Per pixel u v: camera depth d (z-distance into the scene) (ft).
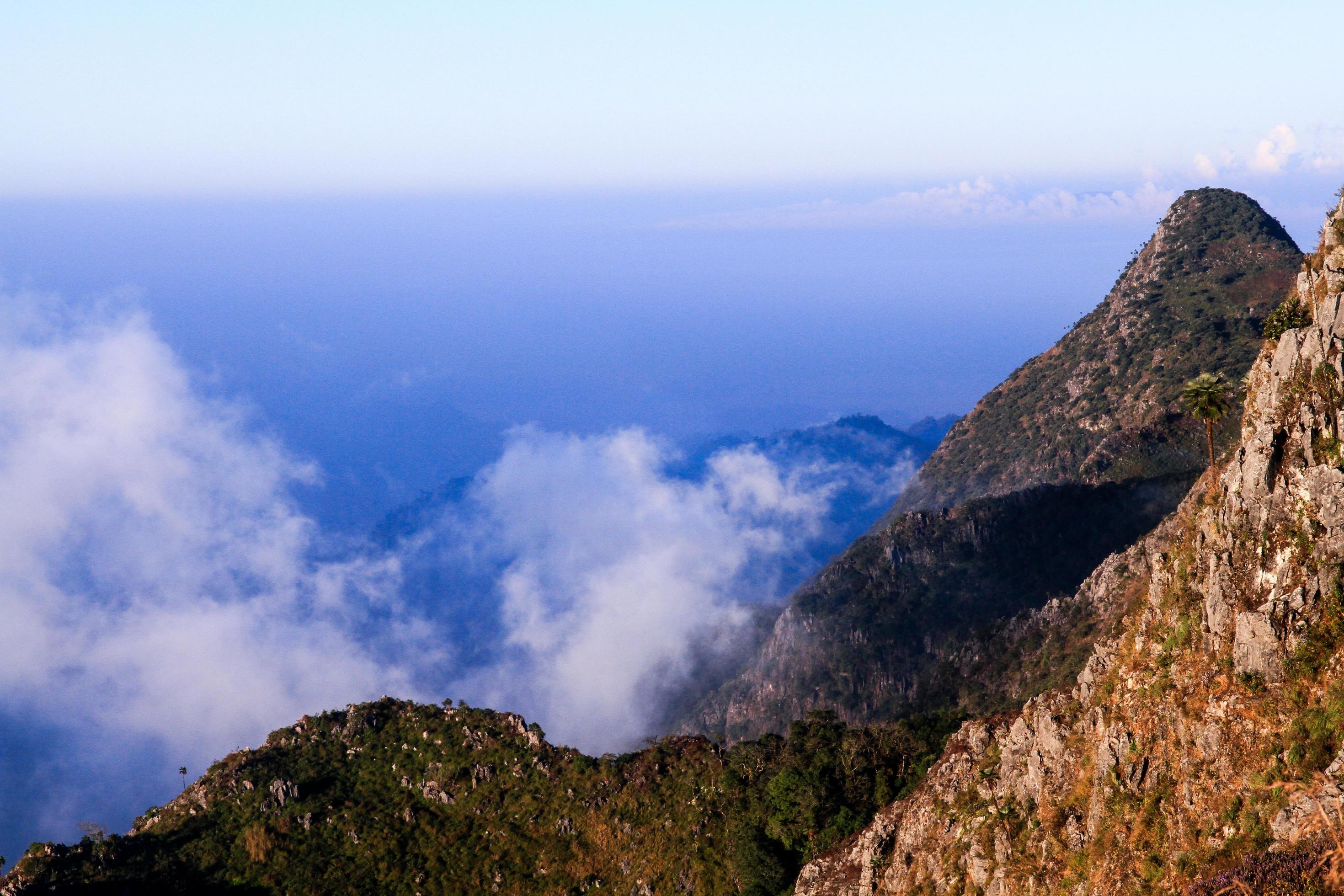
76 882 376.07
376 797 440.04
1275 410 176.24
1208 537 189.26
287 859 402.72
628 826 406.62
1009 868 205.87
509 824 422.41
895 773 358.02
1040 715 226.58
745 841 356.38
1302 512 166.50
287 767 456.86
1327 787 147.95
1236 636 171.94
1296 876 141.69
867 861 274.36
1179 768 176.55
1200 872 159.63
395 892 392.47
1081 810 198.49
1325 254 184.75
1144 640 205.46
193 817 426.51
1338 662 157.38
